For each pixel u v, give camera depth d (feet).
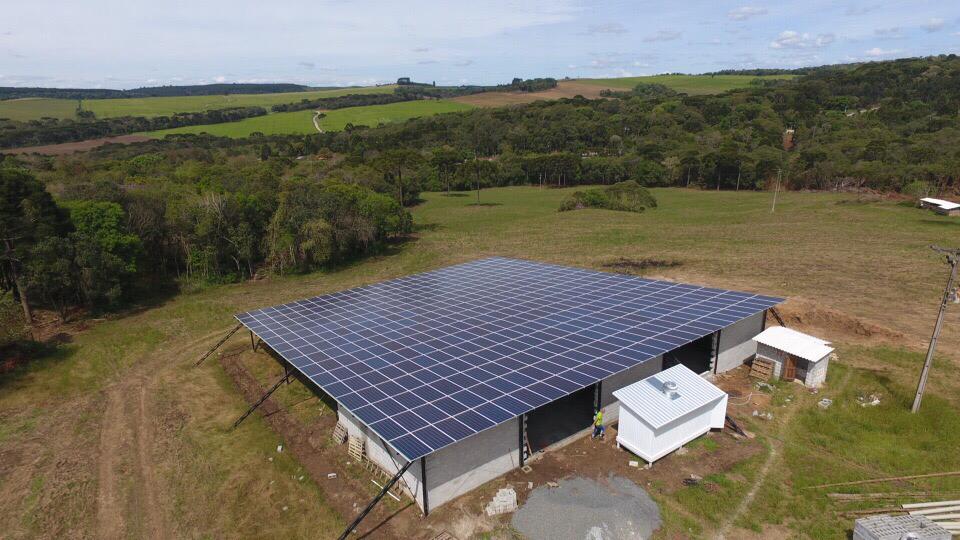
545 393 68.03
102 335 128.06
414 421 62.80
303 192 203.72
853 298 129.80
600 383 76.84
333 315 108.58
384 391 71.26
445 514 61.67
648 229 240.53
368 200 220.02
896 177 303.27
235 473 72.90
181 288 165.78
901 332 106.52
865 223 230.07
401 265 192.34
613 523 57.41
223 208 177.27
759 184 394.93
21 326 112.57
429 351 84.94
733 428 76.95
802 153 403.54
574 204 316.40
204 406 93.25
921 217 236.63
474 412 64.18
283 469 73.15
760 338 92.79
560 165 455.22
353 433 76.95
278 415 88.69
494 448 66.69
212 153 398.01
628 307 101.65
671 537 56.29
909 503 59.72
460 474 63.98
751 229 229.86
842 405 82.12
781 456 70.08
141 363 113.80
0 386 101.81
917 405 77.41
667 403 70.95
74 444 82.33
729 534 56.49
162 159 331.16
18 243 132.77
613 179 460.55
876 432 74.38
